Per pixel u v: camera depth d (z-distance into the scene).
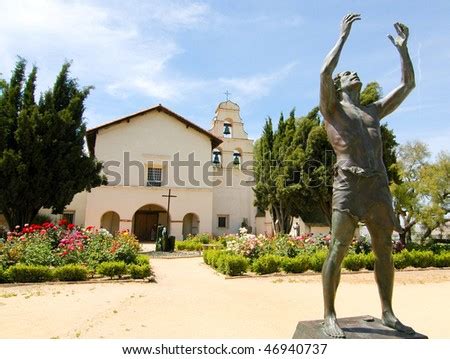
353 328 4.33
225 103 35.31
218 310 7.38
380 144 4.56
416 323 6.62
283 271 13.06
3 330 5.77
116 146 29.97
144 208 32.22
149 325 6.15
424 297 9.22
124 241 13.82
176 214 30.41
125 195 29.41
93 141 31.59
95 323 6.21
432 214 19.53
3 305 7.56
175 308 7.48
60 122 18.78
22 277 10.16
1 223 24.84
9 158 17.19
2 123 17.78
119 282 10.57
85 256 12.08
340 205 4.33
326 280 4.27
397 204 19.88
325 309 4.31
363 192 4.32
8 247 11.40
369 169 4.32
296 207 24.41
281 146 24.77
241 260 12.50
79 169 19.44
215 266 14.20
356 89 4.88
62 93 20.31
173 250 22.11
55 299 8.20
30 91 19.31
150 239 31.75
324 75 4.45
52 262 11.62
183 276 12.52
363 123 4.55
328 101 4.54
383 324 4.45
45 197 18.52
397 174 21.12
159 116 31.42
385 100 4.91
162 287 10.05
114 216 30.38
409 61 4.82
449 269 15.09
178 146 31.41
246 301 8.33
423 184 19.91
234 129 35.12
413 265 15.35
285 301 8.39
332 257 4.29
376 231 4.43
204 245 23.53
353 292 9.75
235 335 5.67
